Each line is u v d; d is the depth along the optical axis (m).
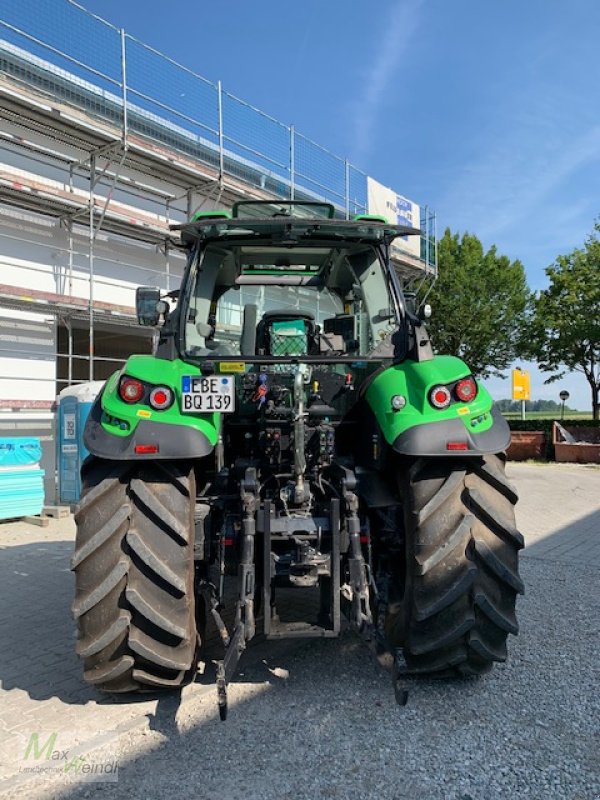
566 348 24.91
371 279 3.71
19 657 3.73
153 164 11.70
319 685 3.22
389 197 17.84
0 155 10.05
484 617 2.91
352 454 3.59
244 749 2.64
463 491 2.96
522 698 3.07
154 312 3.57
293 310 3.91
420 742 2.68
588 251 24.06
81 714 2.99
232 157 13.93
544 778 2.42
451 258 26.45
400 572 3.22
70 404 9.49
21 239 10.22
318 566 2.89
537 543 6.99
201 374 2.98
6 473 8.38
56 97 10.03
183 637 2.82
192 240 3.67
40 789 2.40
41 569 5.95
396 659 2.70
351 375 3.49
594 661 3.55
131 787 2.40
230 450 3.49
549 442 19.11
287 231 3.50
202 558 3.03
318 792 2.35
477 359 27.11
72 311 10.57
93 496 2.88
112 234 11.62
